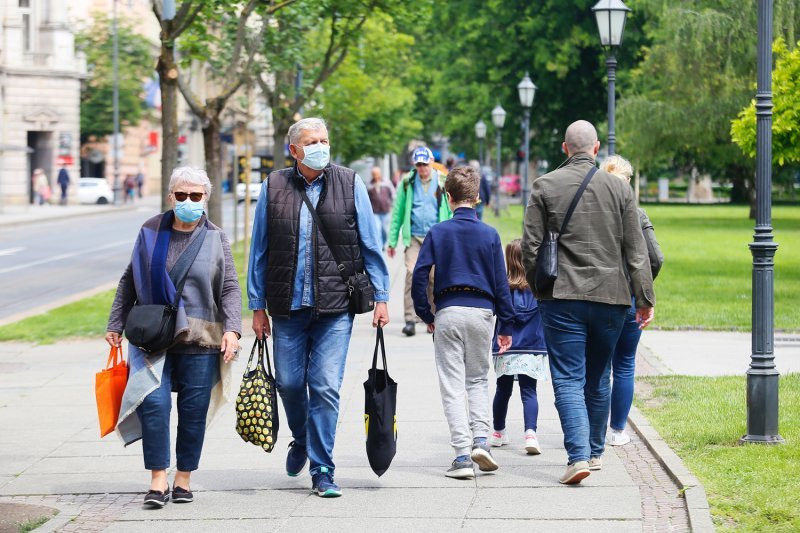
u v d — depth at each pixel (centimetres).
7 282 7612
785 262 8662
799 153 7169
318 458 2273
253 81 8844
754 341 2580
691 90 11762
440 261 2434
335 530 2019
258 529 2039
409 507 2162
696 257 9231
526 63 16725
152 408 2198
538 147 18300
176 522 2102
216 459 2639
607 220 2298
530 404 2623
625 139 12862
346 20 8775
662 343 4400
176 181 2194
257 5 6531
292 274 2239
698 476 2262
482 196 8994
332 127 12938
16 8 19888
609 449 2617
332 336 2262
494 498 2212
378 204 8781
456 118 17350
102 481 2444
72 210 18388
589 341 2344
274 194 2256
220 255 2239
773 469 2280
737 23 10375
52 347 4512
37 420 3091
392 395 2292
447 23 17725
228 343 2222
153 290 2195
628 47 16338
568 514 2080
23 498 2312
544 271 2284
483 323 2414
